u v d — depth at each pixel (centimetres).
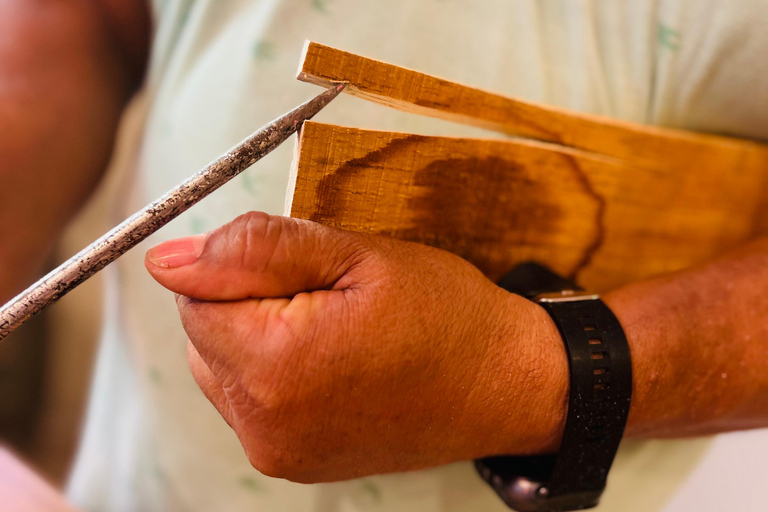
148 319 42
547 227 37
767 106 39
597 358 32
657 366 34
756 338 36
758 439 64
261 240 29
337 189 31
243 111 39
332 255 30
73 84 47
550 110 36
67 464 79
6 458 40
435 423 31
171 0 43
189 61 42
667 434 38
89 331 79
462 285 31
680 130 41
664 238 40
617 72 40
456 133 40
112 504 49
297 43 39
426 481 41
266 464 30
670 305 36
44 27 45
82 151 49
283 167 39
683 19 38
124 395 47
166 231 41
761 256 38
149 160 42
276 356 29
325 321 29
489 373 31
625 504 45
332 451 31
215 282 29
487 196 35
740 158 40
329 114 39
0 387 76
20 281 48
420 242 34
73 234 72
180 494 43
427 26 39
